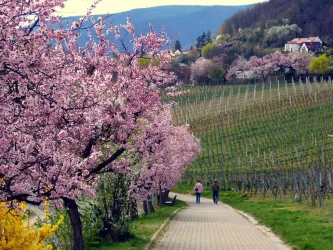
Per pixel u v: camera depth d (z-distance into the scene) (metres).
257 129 60.38
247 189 41.56
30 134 7.93
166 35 12.28
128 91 11.32
